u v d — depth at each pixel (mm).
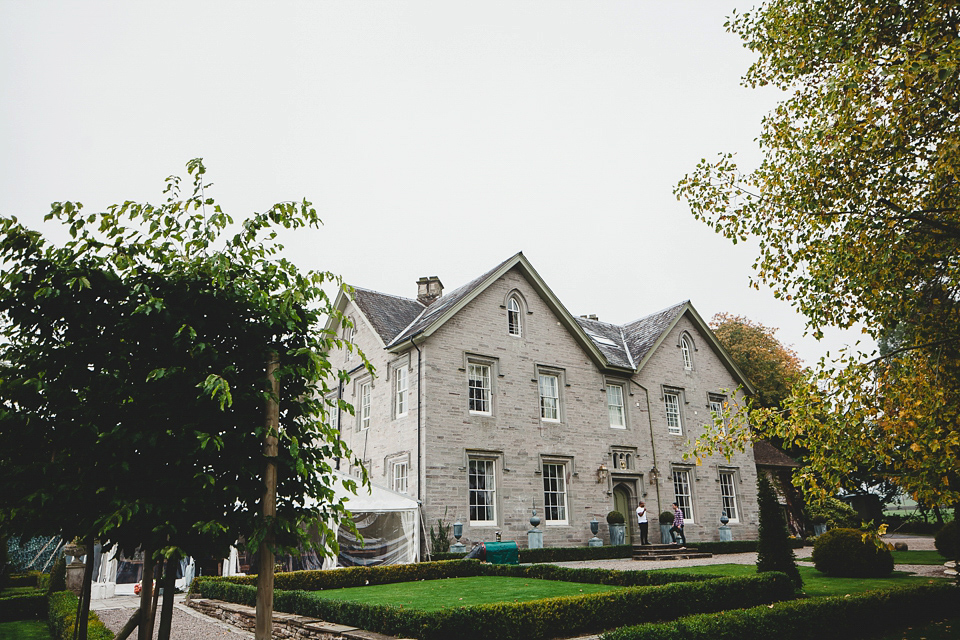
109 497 4129
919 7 7566
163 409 4215
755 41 9898
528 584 14445
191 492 4203
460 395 21516
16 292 4098
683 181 9930
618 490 25266
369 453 23344
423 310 27438
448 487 20344
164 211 4680
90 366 4391
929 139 7609
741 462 29562
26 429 4016
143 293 4352
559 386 24500
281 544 4676
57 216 4336
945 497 6695
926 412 6551
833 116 8055
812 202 8367
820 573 16578
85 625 4395
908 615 10336
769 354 40000
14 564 22484
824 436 6953
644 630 7590
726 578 11359
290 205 5012
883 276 7996
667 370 28562
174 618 12836
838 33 8617
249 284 4684
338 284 5301
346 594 13180
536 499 22328
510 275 24391
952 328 7918
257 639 4340
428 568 16984
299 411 4949
